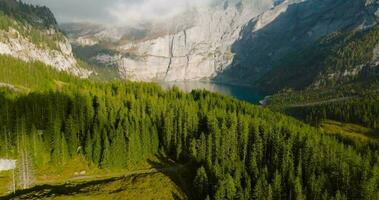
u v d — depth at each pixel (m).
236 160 132.12
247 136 138.12
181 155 143.25
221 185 111.00
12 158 137.88
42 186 124.19
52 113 149.62
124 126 148.12
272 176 122.69
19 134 139.00
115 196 115.50
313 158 125.44
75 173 134.38
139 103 171.38
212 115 152.75
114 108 164.00
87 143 140.75
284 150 127.38
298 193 110.81
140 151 141.00
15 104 154.12
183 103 176.88
